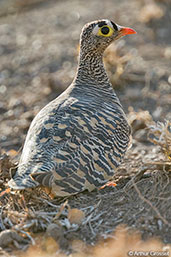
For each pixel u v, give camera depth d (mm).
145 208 10281
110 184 11375
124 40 23266
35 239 9625
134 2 29219
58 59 22016
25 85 20312
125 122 11531
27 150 10492
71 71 20438
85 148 10258
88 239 9539
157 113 17219
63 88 19172
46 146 10242
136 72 20078
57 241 9281
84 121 10609
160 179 11023
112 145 10750
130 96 18484
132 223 9906
